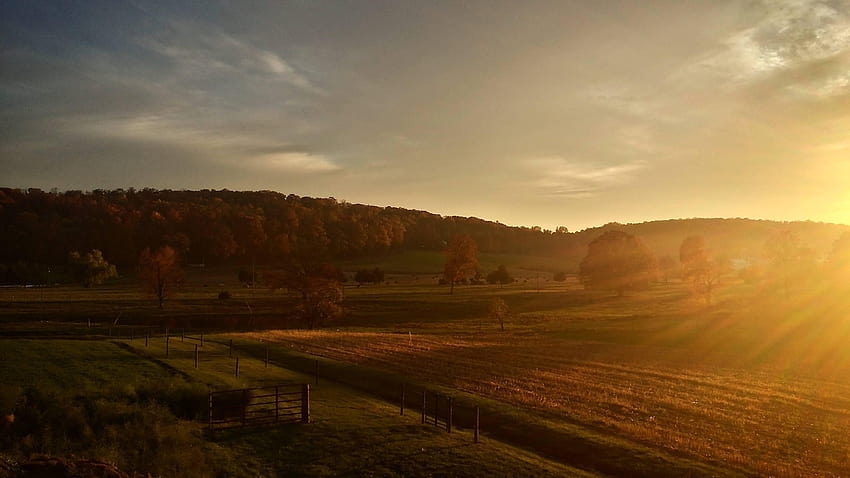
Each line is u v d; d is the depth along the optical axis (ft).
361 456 71.46
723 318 242.58
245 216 617.62
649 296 370.12
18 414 77.36
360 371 134.82
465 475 65.46
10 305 296.92
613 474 70.74
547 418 92.73
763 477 67.00
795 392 114.42
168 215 615.98
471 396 108.37
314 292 274.36
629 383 122.62
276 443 76.33
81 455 66.13
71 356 135.74
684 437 82.53
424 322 281.33
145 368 125.39
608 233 396.98
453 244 402.52
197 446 72.84
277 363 147.64
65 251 515.50
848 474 67.92
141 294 366.02
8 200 589.73
